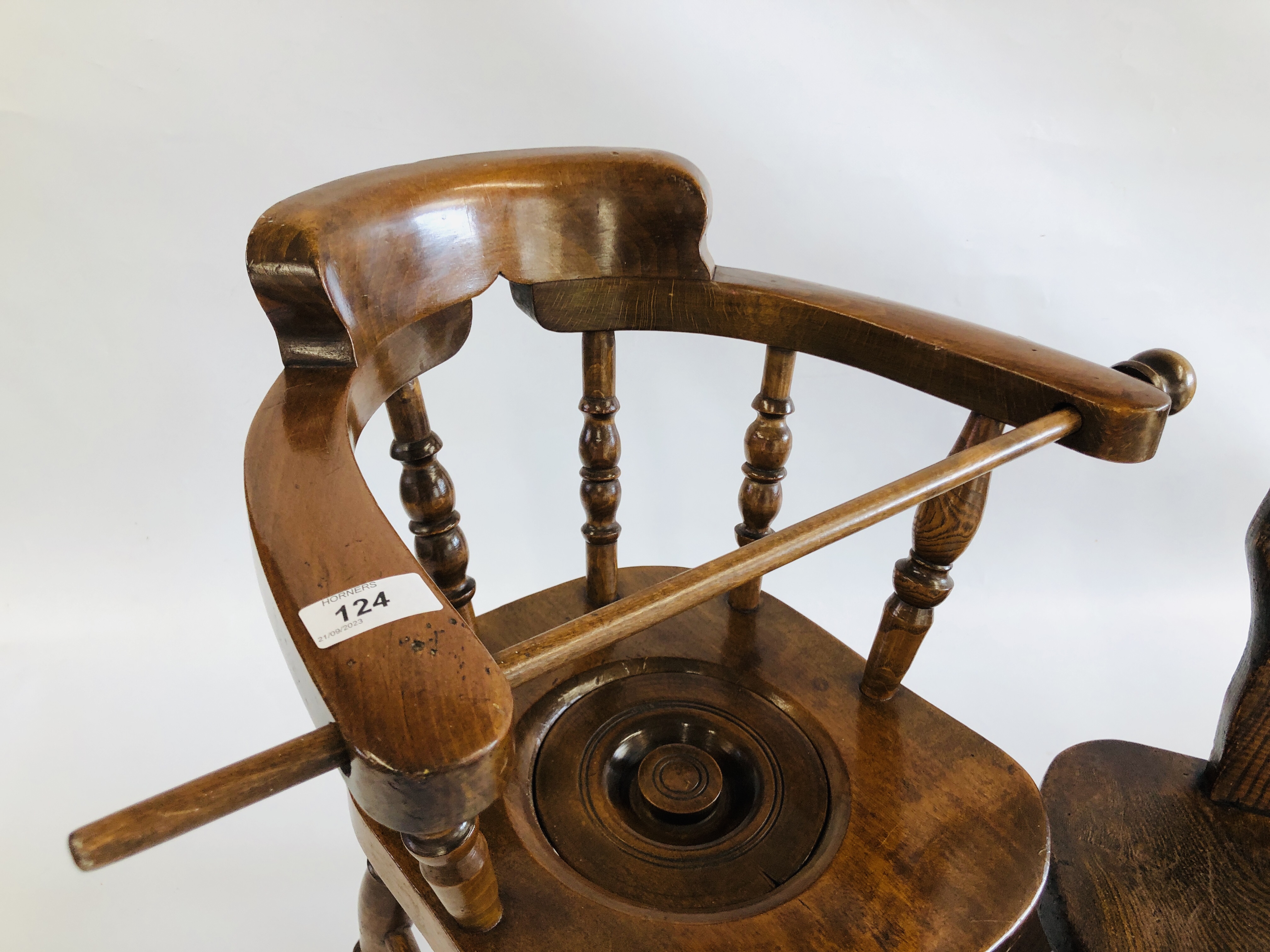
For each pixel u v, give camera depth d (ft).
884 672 2.39
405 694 1.08
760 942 1.79
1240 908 2.22
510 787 2.15
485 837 1.99
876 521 1.60
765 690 2.49
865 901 1.88
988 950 1.80
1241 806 2.49
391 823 1.11
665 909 1.91
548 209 2.22
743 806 2.30
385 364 1.90
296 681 1.27
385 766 1.01
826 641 2.68
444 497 2.32
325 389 1.64
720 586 1.43
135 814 0.94
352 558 1.25
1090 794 2.54
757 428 2.53
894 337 2.16
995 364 2.01
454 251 2.01
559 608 2.82
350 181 1.82
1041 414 1.95
